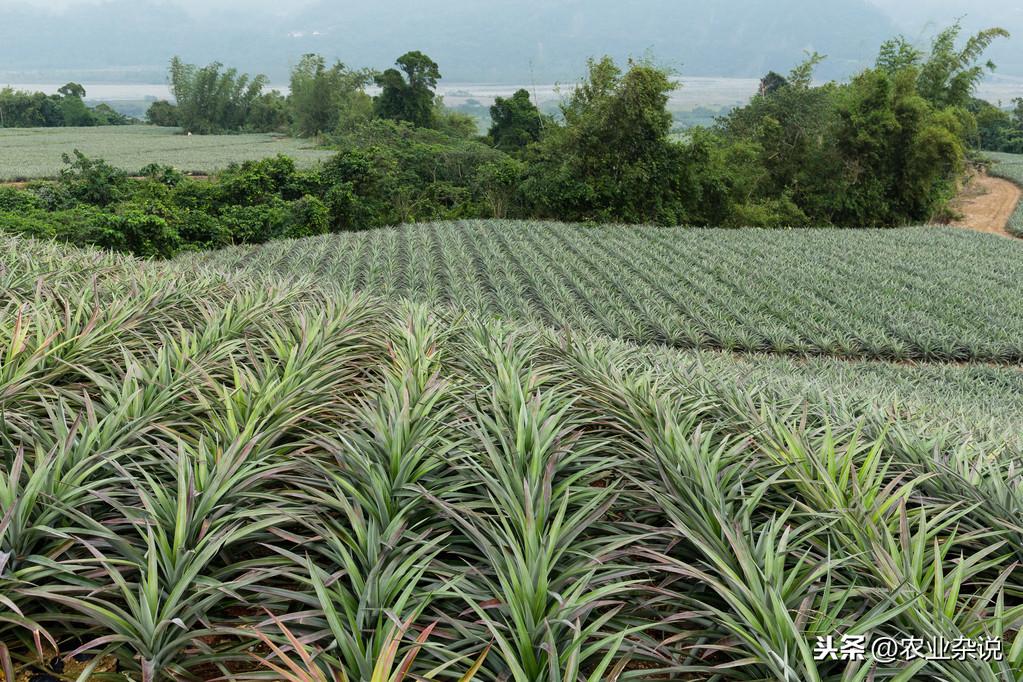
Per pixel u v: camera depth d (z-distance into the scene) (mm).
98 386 4344
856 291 18484
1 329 4512
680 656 2559
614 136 29969
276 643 2441
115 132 97938
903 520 2896
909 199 35406
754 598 2436
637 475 3701
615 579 2941
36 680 2506
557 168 30688
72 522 2979
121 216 19953
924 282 19391
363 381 5004
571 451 3785
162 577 2645
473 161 38250
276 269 19000
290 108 109125
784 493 3523
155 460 3324
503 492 3084
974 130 43062
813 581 2848
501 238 24812
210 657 2375
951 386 11602
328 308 6695
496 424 3846
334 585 2828
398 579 2635
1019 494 3559
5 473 3127
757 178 36562
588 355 5973
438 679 2479
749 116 43531
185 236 22984
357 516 2896
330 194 28578
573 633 2463
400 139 45562
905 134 34406
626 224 29203
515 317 15383
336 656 2521
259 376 4645
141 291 6777
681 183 30734
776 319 16016
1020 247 25172
